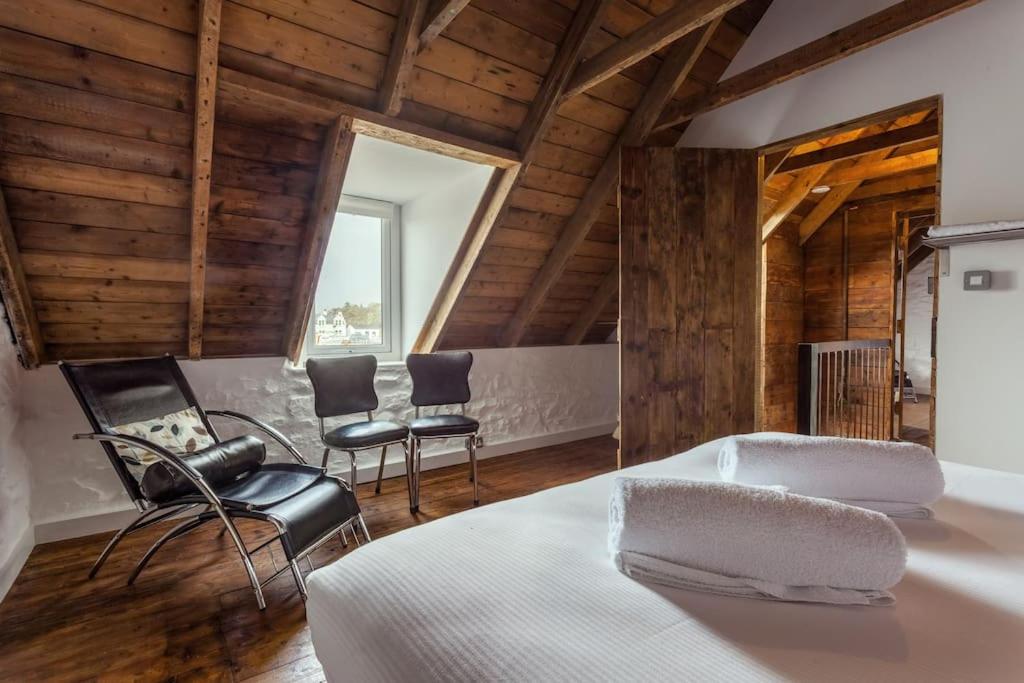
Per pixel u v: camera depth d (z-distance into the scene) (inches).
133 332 96.1
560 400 165.3
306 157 88.5
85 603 68.4
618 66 88.4
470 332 145.8
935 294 87.4
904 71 90.4
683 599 28.1
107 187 76.4
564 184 119.6
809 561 28.4
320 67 79.6
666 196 112.7
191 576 76.1
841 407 153.9
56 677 53.9
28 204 73.2
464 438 140.7
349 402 108.4
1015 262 78.1
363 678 26.6
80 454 90.6
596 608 27.0
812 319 198.1
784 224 185.9
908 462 40.7
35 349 84.0
